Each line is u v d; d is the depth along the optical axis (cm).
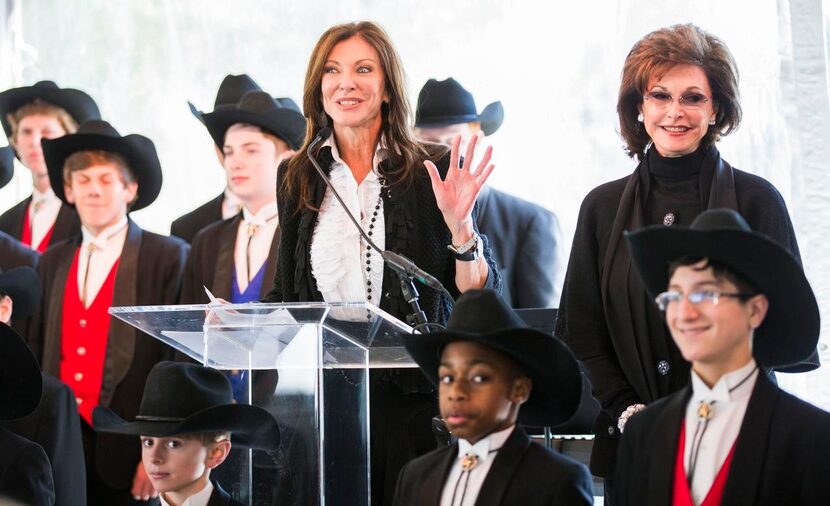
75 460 699
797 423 384
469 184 543
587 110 905
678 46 535
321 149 587
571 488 409
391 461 546
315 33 983
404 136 587
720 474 388
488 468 420
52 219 959
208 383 538
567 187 906
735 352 391
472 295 434
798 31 774
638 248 396
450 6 941
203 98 995
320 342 496
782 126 788
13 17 1016
